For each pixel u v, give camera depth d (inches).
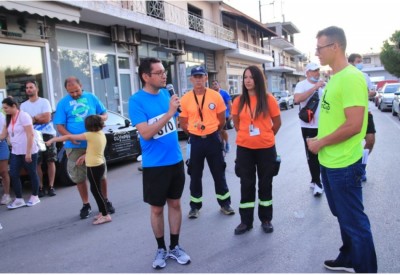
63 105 204.1
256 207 203.9
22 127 236.5
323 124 114.5
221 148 195.2
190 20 866.8
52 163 266.2
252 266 135.3
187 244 158.9
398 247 142.5
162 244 142.4
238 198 224.7
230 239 161.6
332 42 110.0
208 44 917.8
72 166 201.8
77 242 170.6
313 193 223.5
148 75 134.3
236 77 1191.6
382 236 153.3
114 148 343.3
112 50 620.4
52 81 486.6
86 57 561.3
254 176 170.2
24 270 144.3
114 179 308.0
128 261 146.4
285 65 1905.8
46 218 211.9
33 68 463.5
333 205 121.3
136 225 187.9
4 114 249.6
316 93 213.3
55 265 147.2
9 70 433.4
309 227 169.8
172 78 810.8
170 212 144.3
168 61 796.0
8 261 154.3
